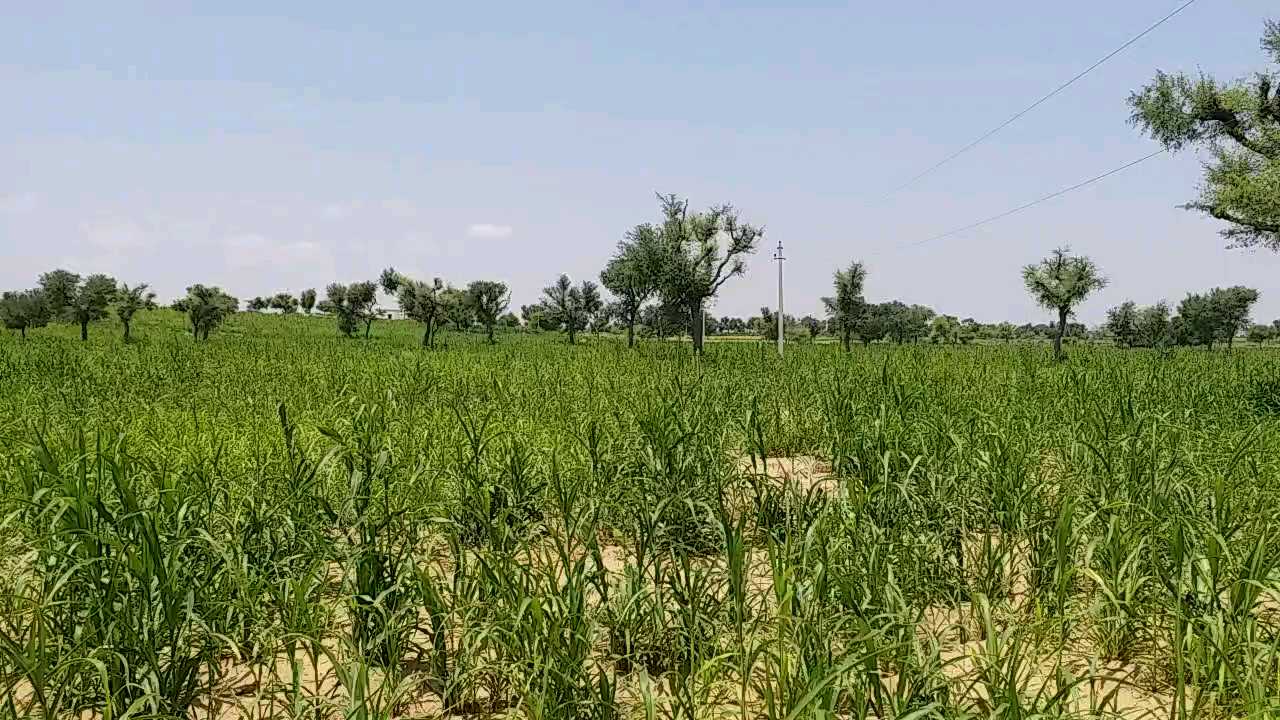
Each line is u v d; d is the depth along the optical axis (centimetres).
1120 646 454
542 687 358
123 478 457
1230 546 493
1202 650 395
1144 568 486
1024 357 2000
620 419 941
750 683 410
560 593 441
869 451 744
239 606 436
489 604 429
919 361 1959
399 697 365
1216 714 380
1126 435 690
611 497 655
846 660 363
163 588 388
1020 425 861
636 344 3897
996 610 506
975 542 622
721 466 714
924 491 641
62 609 417
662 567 591
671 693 407
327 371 1778
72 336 4953
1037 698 345
